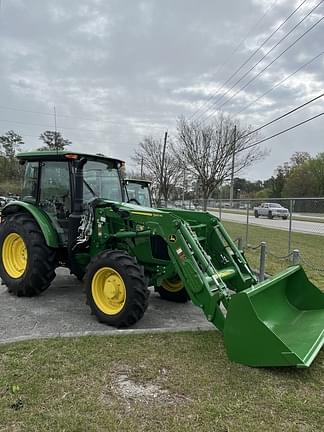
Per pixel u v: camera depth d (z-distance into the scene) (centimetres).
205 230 523
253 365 347
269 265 898
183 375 336
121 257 467
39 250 571
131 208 502
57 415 272
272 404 296
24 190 652
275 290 432
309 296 456
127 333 429
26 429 257
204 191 2311
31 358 359
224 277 456
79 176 558
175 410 284
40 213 588
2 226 623
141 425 265
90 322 488
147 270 516
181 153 2708
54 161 600
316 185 5238
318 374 345
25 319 497
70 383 317
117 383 321
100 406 286
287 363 330
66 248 581
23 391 302
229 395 306
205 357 372
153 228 462
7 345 387
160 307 573
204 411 283
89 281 489
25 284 577
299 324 418
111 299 477
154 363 357
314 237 1449
